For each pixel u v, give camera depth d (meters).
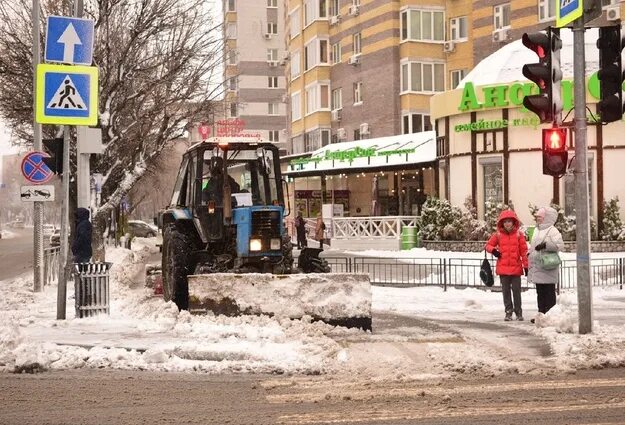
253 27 84.19
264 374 9.42
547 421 6.99
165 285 16.36
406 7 45.03
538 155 30.12
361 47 48.47
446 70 45.53
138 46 23.81
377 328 13.04
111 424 7.06
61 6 24.58
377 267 25.28
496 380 8.88
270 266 14.34
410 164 37.16
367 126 47.47
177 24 24.44
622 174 29.30
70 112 13.92
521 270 14.55
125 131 24.05
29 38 24.45
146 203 102.88
